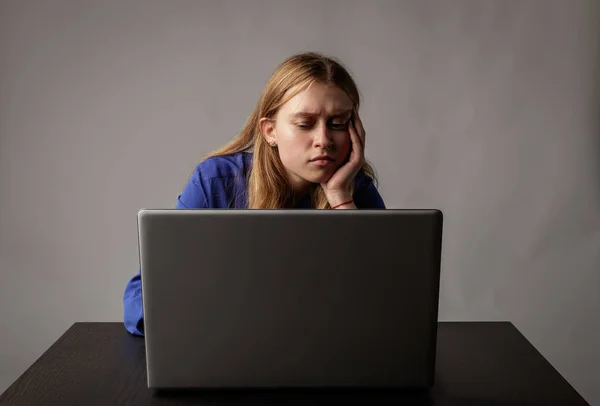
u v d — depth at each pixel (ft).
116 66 7.88
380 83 8.00
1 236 8.18
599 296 8.41
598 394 8.68
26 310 8.40
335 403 2.93
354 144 4.66
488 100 8.00
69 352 3.56
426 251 2.86
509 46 7.89
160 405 2.88
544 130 8.04
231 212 2.80
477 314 8.54
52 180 8.08
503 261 8.39
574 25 7.81
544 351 8.62
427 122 8.07
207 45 7.92
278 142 4.57
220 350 2.93
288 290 2.87
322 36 7.93
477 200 8.22
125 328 4.00
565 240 8.29
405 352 2.96
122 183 8.14
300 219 2.81
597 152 8.05
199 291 2.86
